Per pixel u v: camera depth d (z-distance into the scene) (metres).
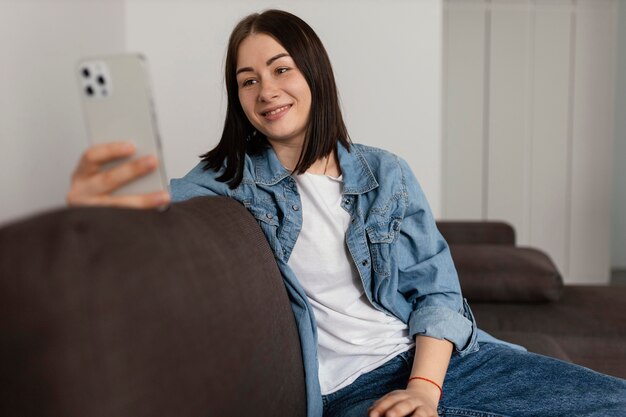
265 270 0.97
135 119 0.73
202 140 2.97
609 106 4.72
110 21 2.73
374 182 1.17
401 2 2.99
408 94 3.04
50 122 2.12
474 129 4.78
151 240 0.65
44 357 0.51
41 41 2.06
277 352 0.93
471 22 4.71
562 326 1.89
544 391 1.09
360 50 3.01
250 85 1.14
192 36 2.95
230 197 1.14
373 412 0.92
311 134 1.16
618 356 1.81
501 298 2.07
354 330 1.17
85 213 0.59
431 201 3.09
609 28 4.68
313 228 1.16
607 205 4.79
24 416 0.52
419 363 1.10
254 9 2.95
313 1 2.98
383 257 1.16
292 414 0.99
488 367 1.18
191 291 0.67
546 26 4.69
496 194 4.82
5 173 1.81
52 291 0.52
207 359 0.67
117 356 0.54
